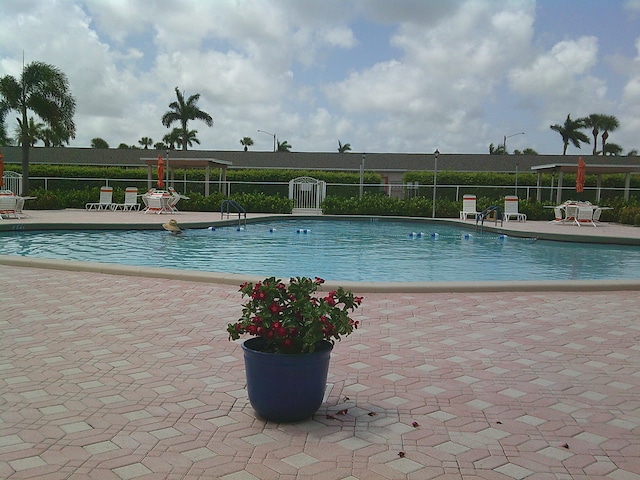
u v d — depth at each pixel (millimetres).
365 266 10570
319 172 30172
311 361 3002
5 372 3820
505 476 2535
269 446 2779
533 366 4152
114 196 25016
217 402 3346
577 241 15125
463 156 37562
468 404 3400
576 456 2740
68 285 6855
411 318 5527
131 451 2699
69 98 26625
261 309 3090
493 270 10289
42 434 2867
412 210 24219
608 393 3629
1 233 14797
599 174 26594
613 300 6477
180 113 51969
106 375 3789
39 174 31031
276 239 15242
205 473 2502
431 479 2496
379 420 3131
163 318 5348
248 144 76188
